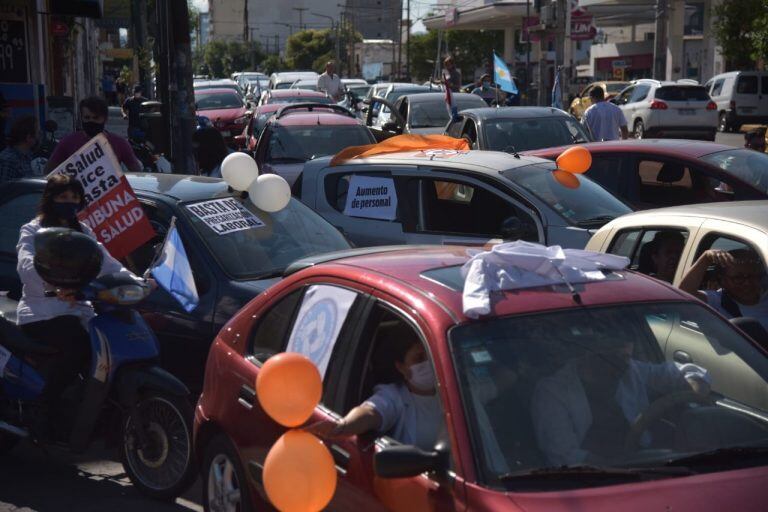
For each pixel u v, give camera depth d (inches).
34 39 781.3
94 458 254.1
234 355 182.4
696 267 215.6
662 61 1418.6
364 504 142.6
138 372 216.8
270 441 163.2
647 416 138.9
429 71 3705.7
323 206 350.6
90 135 348.5
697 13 2317.9
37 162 394.6
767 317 213.9
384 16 6781.5
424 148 371.6
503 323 141.6
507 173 324.8
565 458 131.4
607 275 159.8
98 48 2266.2
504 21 2406.5
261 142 575.2
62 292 219.8
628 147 396.5
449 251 173.8
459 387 133.0
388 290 152.1
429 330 140.0
